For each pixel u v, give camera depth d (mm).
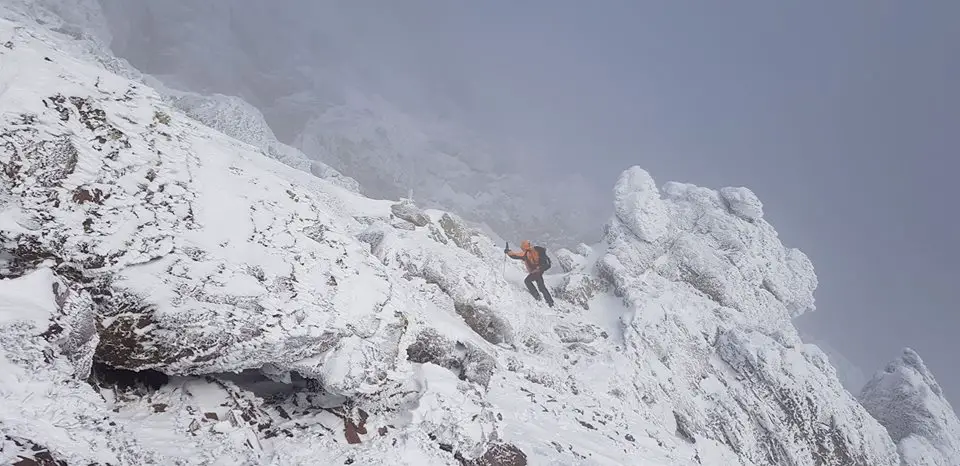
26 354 5469
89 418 5738
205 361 6973
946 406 23391
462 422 8492
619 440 12406
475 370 10305
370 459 7453
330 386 7695
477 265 14453
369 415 8125
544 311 17781
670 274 21719
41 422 5242
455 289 13516
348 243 8969
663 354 18062
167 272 6984
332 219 9227
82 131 7000
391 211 16188
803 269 24562
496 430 8945
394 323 8594
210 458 6523
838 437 18703
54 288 6059
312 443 7398
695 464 13914
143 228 7031
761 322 22141
